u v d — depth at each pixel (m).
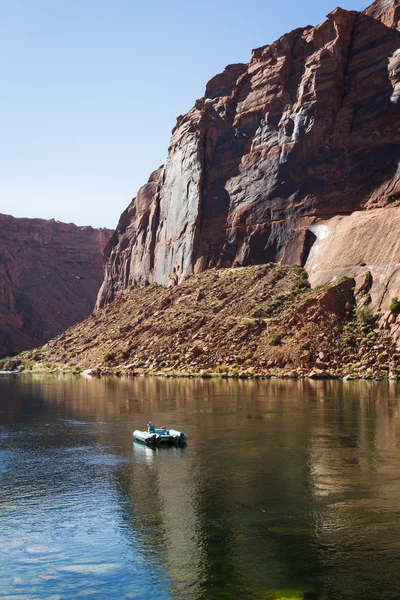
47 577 19.78
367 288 87.06
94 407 57.22
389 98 105.44
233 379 80.69
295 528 22.94
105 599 18.39
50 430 44.84
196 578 19.34
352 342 80.38
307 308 87.38
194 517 24.42
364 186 102.31
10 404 62.41
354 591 18.20
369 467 31.00
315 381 73.38
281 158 113.19
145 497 27.16
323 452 34.47
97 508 25.86
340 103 111.12
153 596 18.44
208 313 102.38
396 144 101.44
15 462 34.25
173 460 33.88
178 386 74.31
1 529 23.73
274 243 109.88
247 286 104.75
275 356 83.06
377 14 114.62
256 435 39.97
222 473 30.72
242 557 20.64
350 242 95.12
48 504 26.53
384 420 43.75
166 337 102.06
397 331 77.75
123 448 37.56
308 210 106.88
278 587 18.56
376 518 23.69
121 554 21.22
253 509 25.11
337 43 114.19
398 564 19.80
